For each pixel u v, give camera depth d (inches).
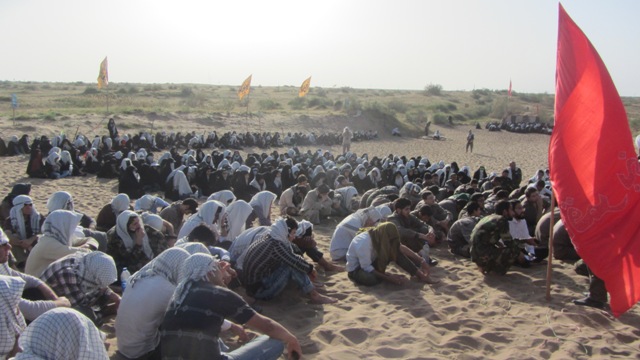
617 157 230.5
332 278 295.7
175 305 159.9
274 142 1311.5
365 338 218.2
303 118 1670.8
